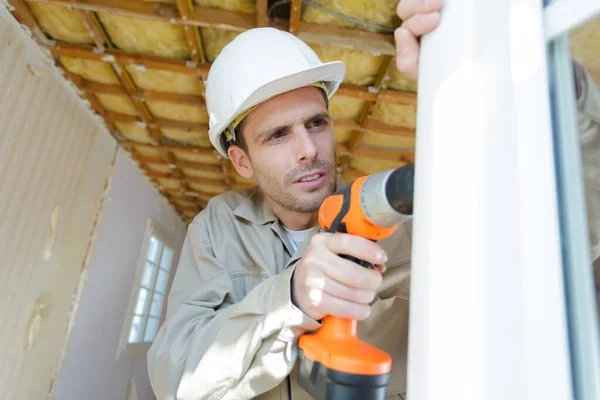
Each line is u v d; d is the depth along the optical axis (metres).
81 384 3.15
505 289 0.30
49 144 2.49
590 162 0.33
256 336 0.65
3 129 2.00
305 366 0.61
